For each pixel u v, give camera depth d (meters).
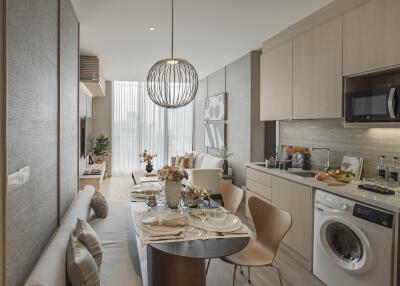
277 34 4.11
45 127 1.96
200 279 2.20
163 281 2.17
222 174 5.54
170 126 8.83
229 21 3.65
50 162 2.12
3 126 1.21
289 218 2.17
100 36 4.22
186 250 1.68
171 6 3.23
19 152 1.42
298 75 3.61
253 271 2.97
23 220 1.49
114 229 2.77
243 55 5.33
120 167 8.59
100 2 3.11
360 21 2.68
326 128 3.58
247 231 1.97
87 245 1.88
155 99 3.13
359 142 3.09
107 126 8.44
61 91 2.52
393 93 2.32
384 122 2.44
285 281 2.78
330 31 3.06
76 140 3.54
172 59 2.85
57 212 2.38
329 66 3.07
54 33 2.26
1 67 1.21
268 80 4.32
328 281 2.66
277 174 3.57
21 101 1.45
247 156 5.22
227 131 6.16
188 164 7.17
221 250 1.69
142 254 3.18
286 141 4.43
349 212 2.40
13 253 1.34
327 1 3.06
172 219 2.06
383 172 2.71
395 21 2.35
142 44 4.61
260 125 5.12
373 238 2.19
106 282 1.87
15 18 1.36
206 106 7.38
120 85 8.51
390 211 2.10
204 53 5.20
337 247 2.66
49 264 1.50
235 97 5.73
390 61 2.39
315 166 3.78
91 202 3.07
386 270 2.10
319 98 3.22
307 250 3.01
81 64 5.26
